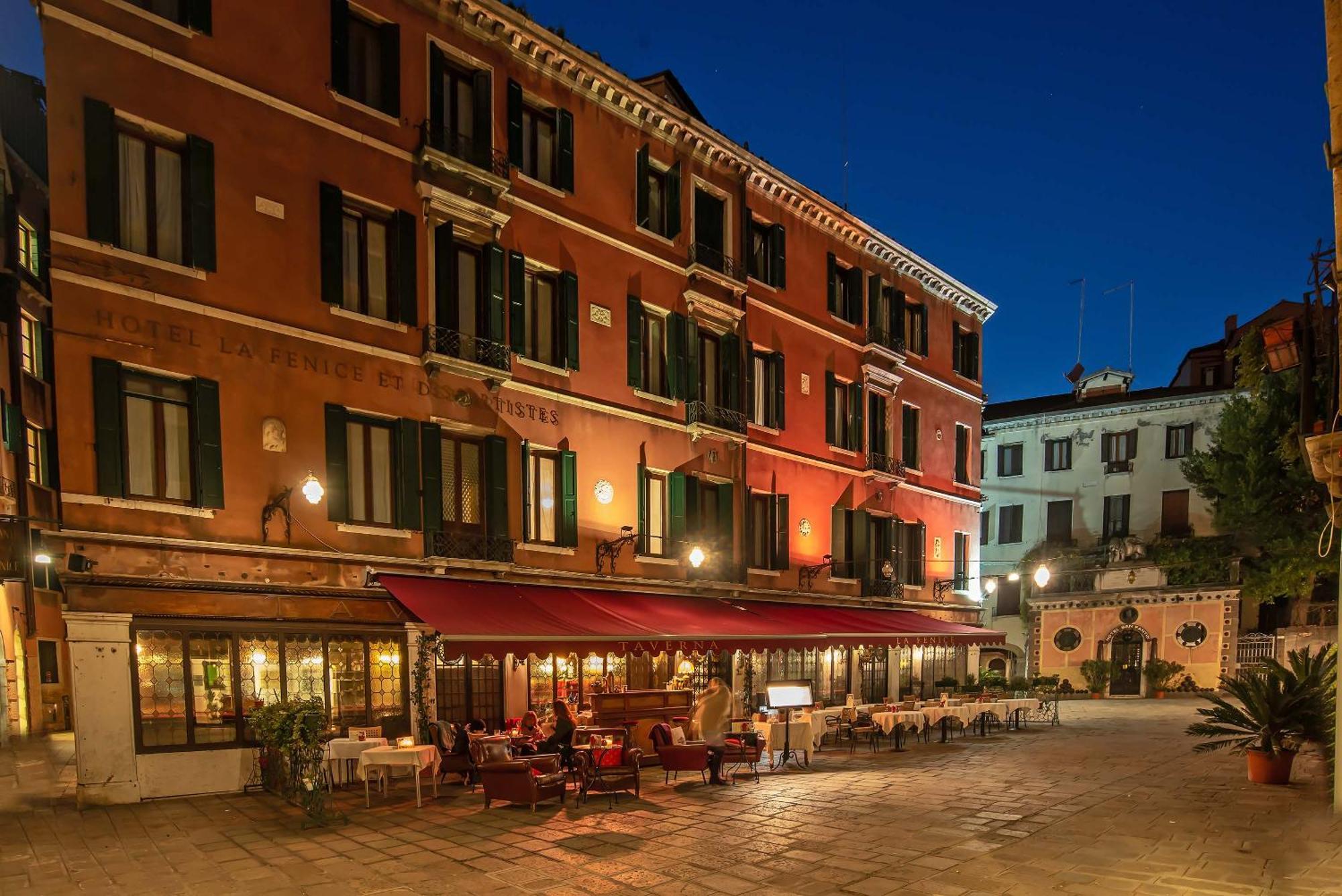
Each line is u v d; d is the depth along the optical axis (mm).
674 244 17031
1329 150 6574
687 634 13133
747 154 18266
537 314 14742
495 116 14031
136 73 10203
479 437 13750
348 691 11594
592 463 15078
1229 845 7730
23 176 17453
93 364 9641
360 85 12641
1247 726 11328
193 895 6387
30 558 16250
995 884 6621
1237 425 26922
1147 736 17172
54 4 9602
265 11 11398
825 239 20969
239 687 10523
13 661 17609
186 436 10516
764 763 13094
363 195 12289
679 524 16375
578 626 12070
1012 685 22172
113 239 9891
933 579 23641
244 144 11094
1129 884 6578
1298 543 25500
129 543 9750
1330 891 6324
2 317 16109
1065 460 34312
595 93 15648
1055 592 32094
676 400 16688
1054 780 11438
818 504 19984
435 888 6555
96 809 9297
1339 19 5648
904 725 15078
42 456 17969
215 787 10172
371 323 12234
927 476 23844
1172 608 29172
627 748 10508
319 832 8344
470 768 10961
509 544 13438
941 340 25000
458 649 10250
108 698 9492
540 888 6555
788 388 19547
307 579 11195
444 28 13398
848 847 7750
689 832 8359
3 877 6812
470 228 13492
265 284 11172
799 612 17766
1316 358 9633
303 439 11391
